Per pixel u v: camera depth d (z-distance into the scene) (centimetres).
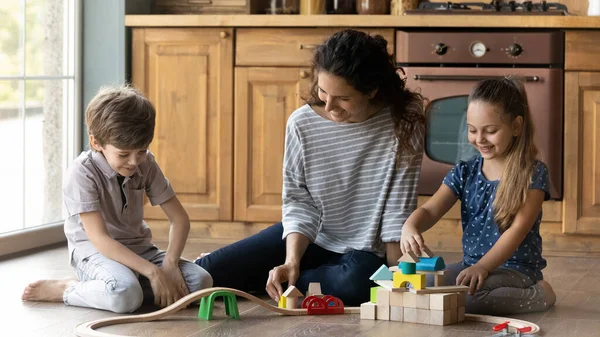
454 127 364
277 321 225
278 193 378
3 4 330
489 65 362
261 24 370
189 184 383
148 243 260
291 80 373
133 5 391
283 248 265
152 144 385
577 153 359
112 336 202
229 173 380
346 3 402
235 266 260
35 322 222
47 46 361
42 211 358
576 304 254
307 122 262
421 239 232
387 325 221
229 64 377
